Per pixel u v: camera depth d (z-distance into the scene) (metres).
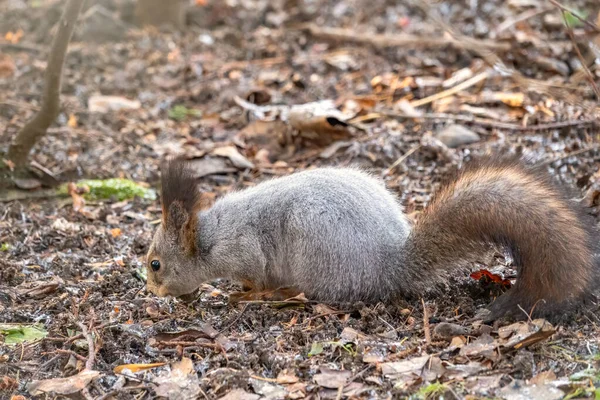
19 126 15.03
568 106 13.94
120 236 11.59
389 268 8.87
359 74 16.94
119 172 13.76
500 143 13.13
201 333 8.49
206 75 17.72
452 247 8.66
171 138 14.97
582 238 7.96
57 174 13.53
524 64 15.79
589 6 17.89
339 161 13.42
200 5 21.94
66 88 17.11
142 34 20.31
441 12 19.33
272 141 14.39
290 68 17.70
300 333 8.31
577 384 7.03
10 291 9.80
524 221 8.07
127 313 9.23
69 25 12.27
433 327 8.33
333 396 7.29
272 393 7.36
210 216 9.64
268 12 21.48
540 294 7.97
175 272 9.66
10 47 19.36
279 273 9.37
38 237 11.48
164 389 7.58
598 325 8.13
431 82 15.84
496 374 7.33
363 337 8.22
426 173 12.70
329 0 21.59
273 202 9.31
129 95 17.02
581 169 11.95
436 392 7.09
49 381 7.70
